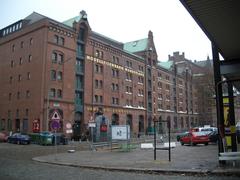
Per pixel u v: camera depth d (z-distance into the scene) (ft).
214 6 29.45
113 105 219.82
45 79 168.76
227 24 34.27
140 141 153.38
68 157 71.41
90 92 199.72
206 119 332.60
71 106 182.39
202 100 235.61
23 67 182.60
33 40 178.70
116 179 37.11
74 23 190.90
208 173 40.29
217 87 48.42
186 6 29.55
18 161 63.93
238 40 40.27
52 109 169.89
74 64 188.14
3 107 193.67
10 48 195.62
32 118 169.07
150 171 44.27
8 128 186.80
